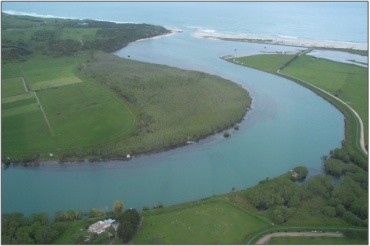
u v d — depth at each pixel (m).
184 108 192.25
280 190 127.00
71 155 153.25
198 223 113.75
